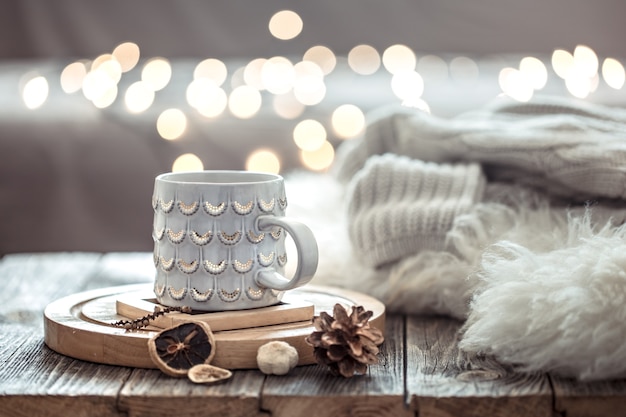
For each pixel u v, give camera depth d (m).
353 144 1.21
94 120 1.83
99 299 0.92
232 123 1.82
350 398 0.74
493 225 0.95
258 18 2.17
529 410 0.74
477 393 0.75
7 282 1.09
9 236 1.83
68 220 1.83
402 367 0.81
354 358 0.77
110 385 0.76
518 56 2.11
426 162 1.08
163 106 1.89
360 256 0.99
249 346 0.79
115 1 2.17
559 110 1.12
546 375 0.78
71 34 2.18
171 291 0.83
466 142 1.03
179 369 0.78
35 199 1.83
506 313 0.80
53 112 1.85
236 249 0.82
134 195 1.82
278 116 1.83
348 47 2.15
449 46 2.13
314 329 0.82
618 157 0.95
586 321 0.77
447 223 0.95
